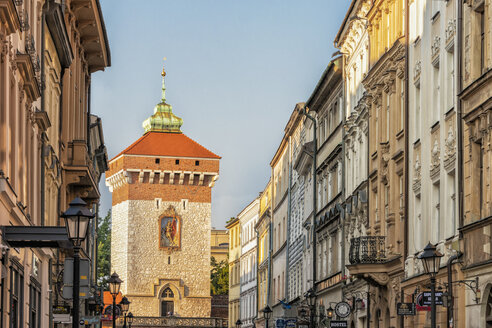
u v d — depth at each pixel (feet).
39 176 116.26
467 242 94.02
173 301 436.76
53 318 135.13
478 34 94.12
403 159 122.93
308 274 214.69
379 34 140.67
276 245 290.35
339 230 172.65
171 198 444.14
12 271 89.10
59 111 141.90
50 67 128.16
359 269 129.80
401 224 124.47
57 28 125.29
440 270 103.50
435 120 109.40
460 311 95.91
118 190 452.35
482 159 92.84
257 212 341.62
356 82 162.09
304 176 226.99
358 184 154.61
